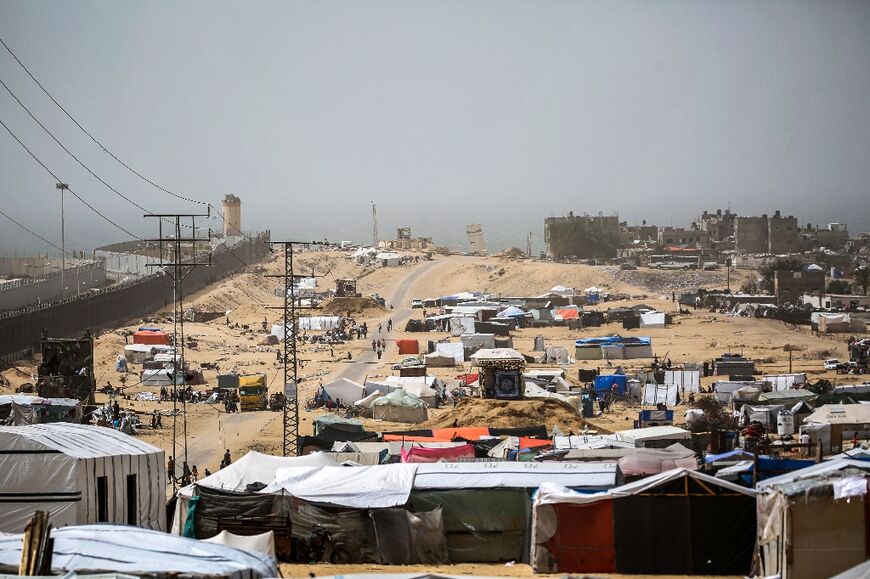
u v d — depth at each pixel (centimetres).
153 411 13188
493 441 9025
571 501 4831
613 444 8388
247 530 5366
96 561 3531
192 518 5391
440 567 5078
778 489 4412
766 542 4512
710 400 13225
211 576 3400
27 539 3391
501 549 5438
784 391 12688
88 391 12038
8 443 5025
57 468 5006
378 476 5738
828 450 9138
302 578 4741
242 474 6388
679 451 7231
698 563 4762
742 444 8400
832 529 4284
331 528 5353
